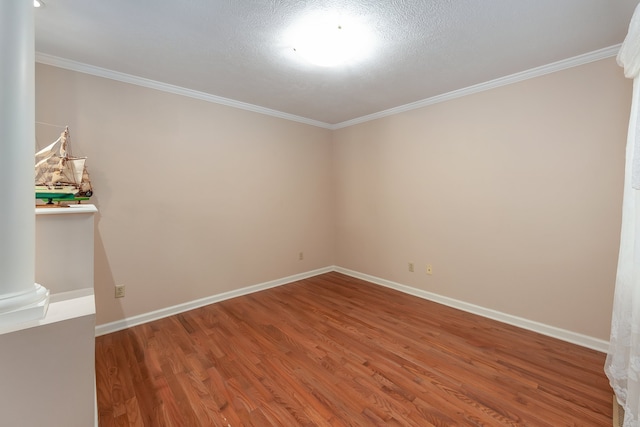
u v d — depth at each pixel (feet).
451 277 10.29
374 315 9.58
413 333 8.36
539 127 8.14
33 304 3.39
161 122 9.23
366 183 13.15
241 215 11.31
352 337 8.13
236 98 10.57
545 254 8.18
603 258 7.28
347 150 13.94
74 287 4.82
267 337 8.13
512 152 8.67
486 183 9.27
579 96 7.48
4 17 3.13
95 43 6.73
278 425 5.07
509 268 8.87
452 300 10.28
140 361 6.95
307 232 13.71
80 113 7.84
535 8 5.45
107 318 8.42
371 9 5.46
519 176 8.56
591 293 7.47
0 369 3.08
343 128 14.06
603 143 7.18
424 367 6.73
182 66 7.93
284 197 12.72
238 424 5.10
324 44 6.46
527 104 8.34
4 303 3.15
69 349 3.49
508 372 6.53
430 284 10.93
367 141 13.00
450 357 7.13
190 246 10.00
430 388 6.01
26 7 3.32
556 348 7.50
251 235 11.65
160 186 9.29
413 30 6.17
